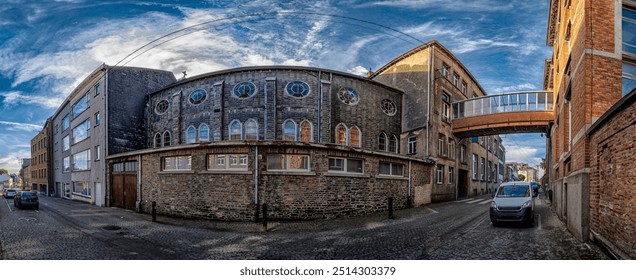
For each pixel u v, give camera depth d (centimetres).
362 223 1248
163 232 1102
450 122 2497
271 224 1239
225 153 1376
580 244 821
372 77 2673
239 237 1007
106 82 2330
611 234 696
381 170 1625
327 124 2038
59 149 3612
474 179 3062
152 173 1659
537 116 2144
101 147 2320
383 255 756
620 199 648
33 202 2066
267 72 2072
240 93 2083
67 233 1096
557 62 1572
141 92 2533
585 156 842
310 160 1352
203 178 1408
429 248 811
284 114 2028
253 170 1318
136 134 2467
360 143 2172
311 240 948
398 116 2395
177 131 2238
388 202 1474
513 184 1265
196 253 805
